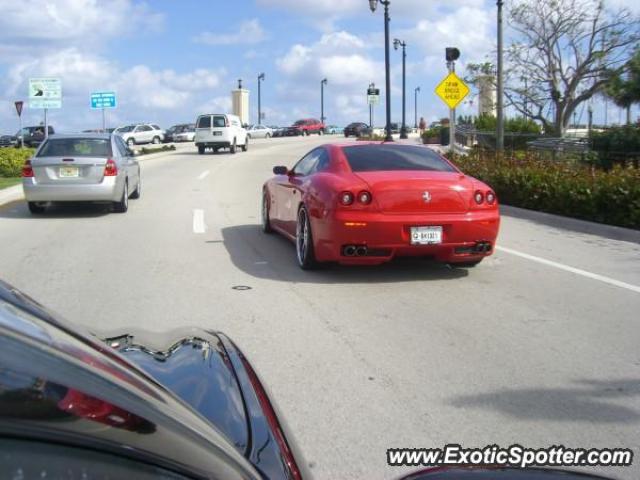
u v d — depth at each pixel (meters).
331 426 4.07
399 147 8.65
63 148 13.73
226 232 11.54
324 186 7.75
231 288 7.55
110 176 13.37
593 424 4.14
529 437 3.95
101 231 11.61
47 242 10.55
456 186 7.65
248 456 1.93
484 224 7.68
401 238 7.47
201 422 1.71
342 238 7.46
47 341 1.55
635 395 4.59
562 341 5.74
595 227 11.86
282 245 10.30
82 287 7.59
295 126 72.88
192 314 6.49
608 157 18.30
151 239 10.81
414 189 7.50
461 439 3.92
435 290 7.52
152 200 16.25
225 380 2.38
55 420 1.34
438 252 7.70
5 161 23.47
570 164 16.62
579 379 4.88
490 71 30.08
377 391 4.61
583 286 7.76
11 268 8.61
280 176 10.51
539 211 13.77
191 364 2.45
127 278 8.05
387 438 3.92
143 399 1.55
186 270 8.51
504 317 6.46
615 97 22.78
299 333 5.90
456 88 20.89
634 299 7.17
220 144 37.09
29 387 1.35
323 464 3.61
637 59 22.41
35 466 1.30
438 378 4.87
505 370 5.04
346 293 7.36
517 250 10.05
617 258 9.45
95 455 1.38
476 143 31.53
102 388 1.47
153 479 1.46
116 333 2.91
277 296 7.20
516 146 28.33
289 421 4.12
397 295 7.29
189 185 20.06
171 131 60.06
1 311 1.63
